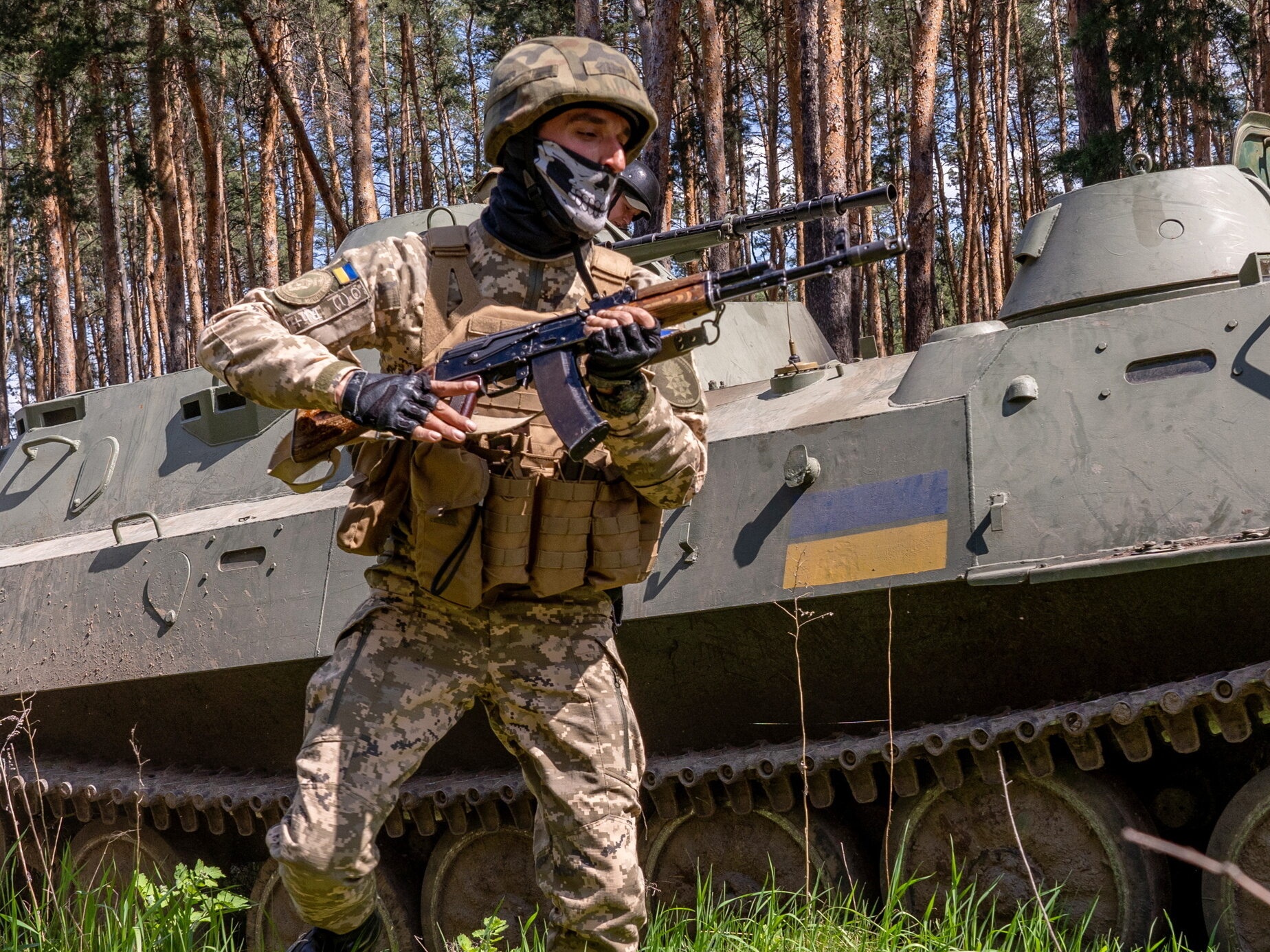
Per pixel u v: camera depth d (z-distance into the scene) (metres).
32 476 8.62
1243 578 4.70
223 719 7.26
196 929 4.96
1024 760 5.14
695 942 4.50
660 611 5.84
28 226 42.47
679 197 39.00
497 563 3.28
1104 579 4.90
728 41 33.81
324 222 50.12
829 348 9.15
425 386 3.07
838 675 5.70
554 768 3.39
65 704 7.72
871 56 35.69
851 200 4.10
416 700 3.29
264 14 26.08
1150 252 5.84
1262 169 7.40
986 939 4.89
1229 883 4.84
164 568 7.24
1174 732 4.85
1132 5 19.33
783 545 5.63
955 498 5.26
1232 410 4.91
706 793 5.93
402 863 7.05
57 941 4.50
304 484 3.60
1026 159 35.72
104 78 30.14
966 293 31.38
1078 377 5.25
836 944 4.63
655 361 3.33
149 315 40.66
